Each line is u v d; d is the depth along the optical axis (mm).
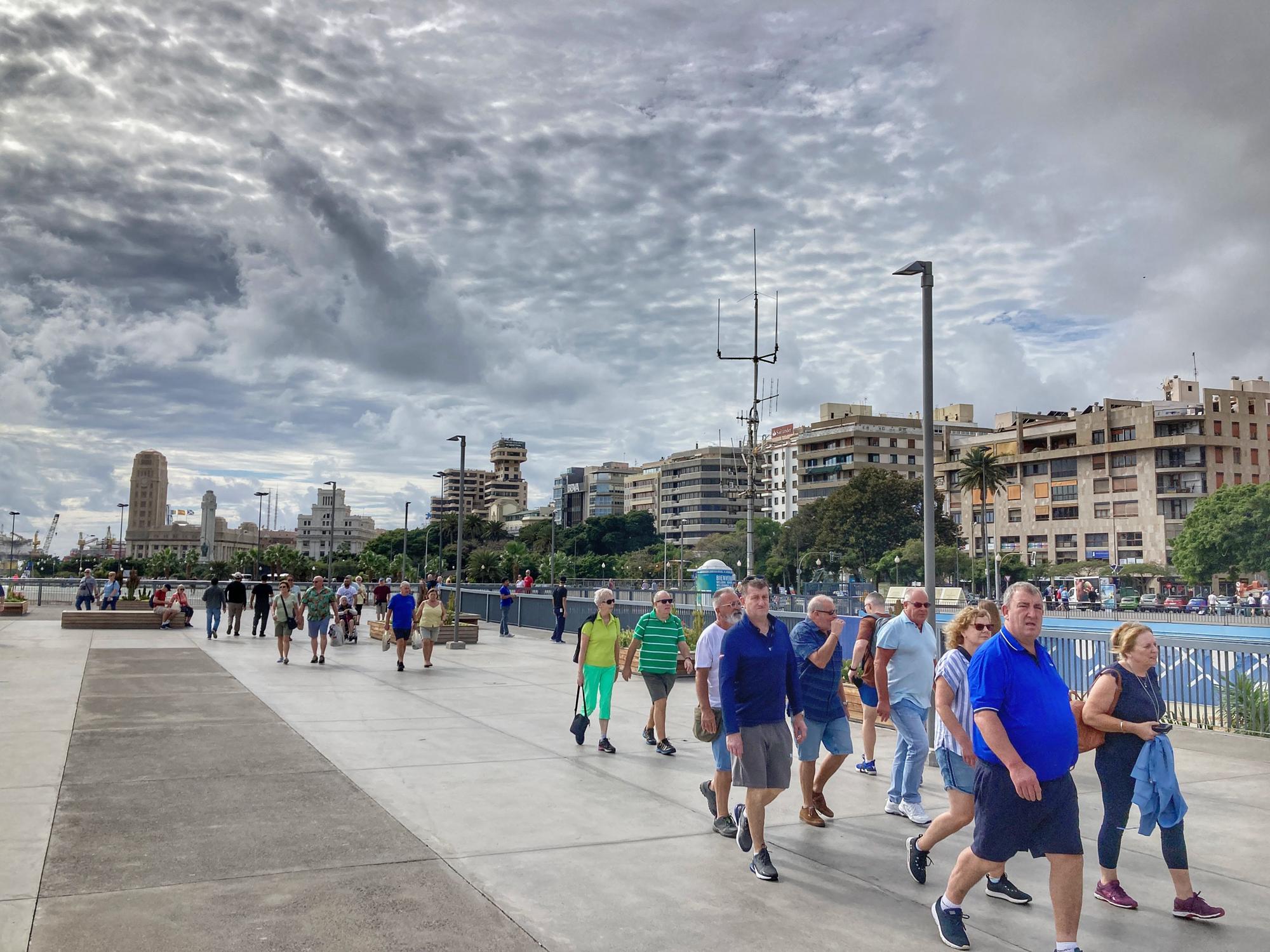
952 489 119312
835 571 98625
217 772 8508
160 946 4527
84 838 6332
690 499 165625
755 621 6066
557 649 24219
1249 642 11617
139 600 32906
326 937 4699
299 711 12344
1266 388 116438
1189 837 7004
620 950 4656
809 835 6898
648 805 7668
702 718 6895
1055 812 4516
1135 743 5461
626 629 23656
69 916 4891
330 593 18969
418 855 6145
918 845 5828
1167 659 12445
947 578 92375
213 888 5395
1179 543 85938
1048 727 4527
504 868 5941
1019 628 4602
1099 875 6098
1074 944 4488
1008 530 119312
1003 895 5590
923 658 7461
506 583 29422
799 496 149750
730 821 6855
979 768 4691
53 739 9992
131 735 10328
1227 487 84250
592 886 5633
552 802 7711
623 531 165000
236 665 18203
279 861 5941
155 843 6270
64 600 41250
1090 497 110500
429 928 4871
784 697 6055
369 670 17969
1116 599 70188
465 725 11508
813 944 4785
